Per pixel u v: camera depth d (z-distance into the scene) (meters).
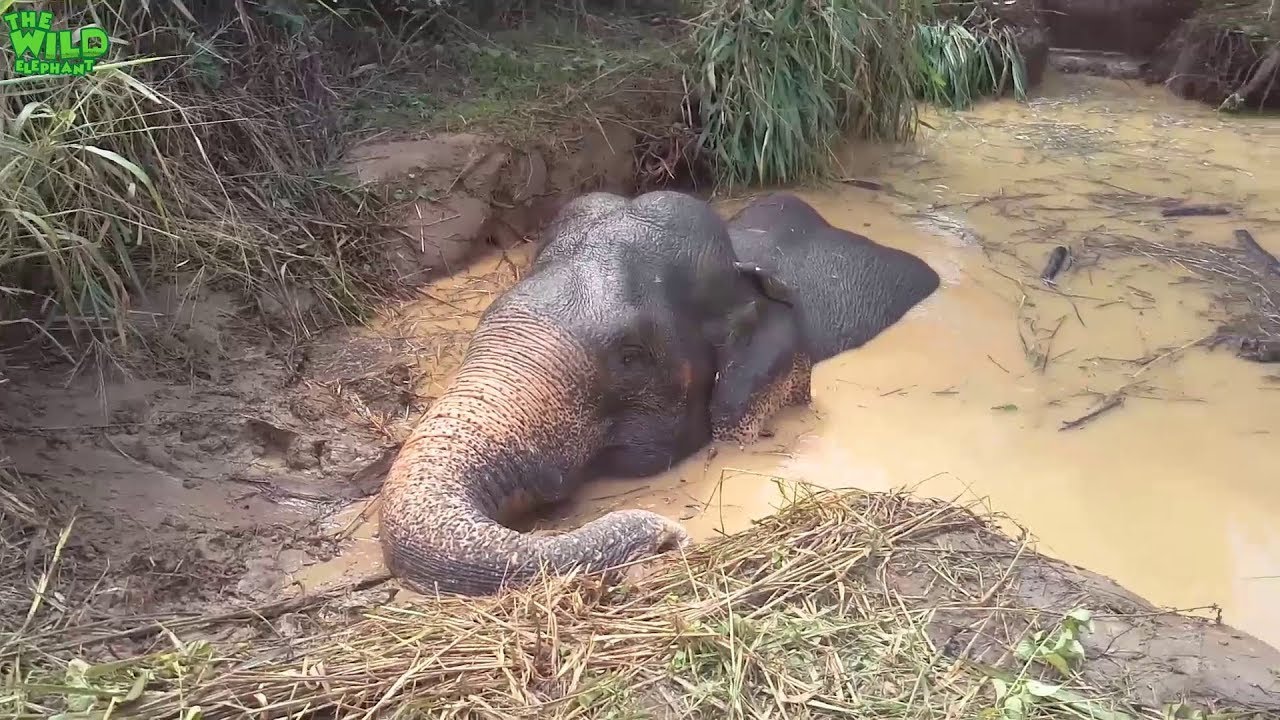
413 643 3.51
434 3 8.76
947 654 3.54
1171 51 12.20
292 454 4.90
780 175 8.65
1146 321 6.50
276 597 4.06
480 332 4.66
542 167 7.68
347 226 6.62
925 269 7.01
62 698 3.26
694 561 4.01
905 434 5.37
